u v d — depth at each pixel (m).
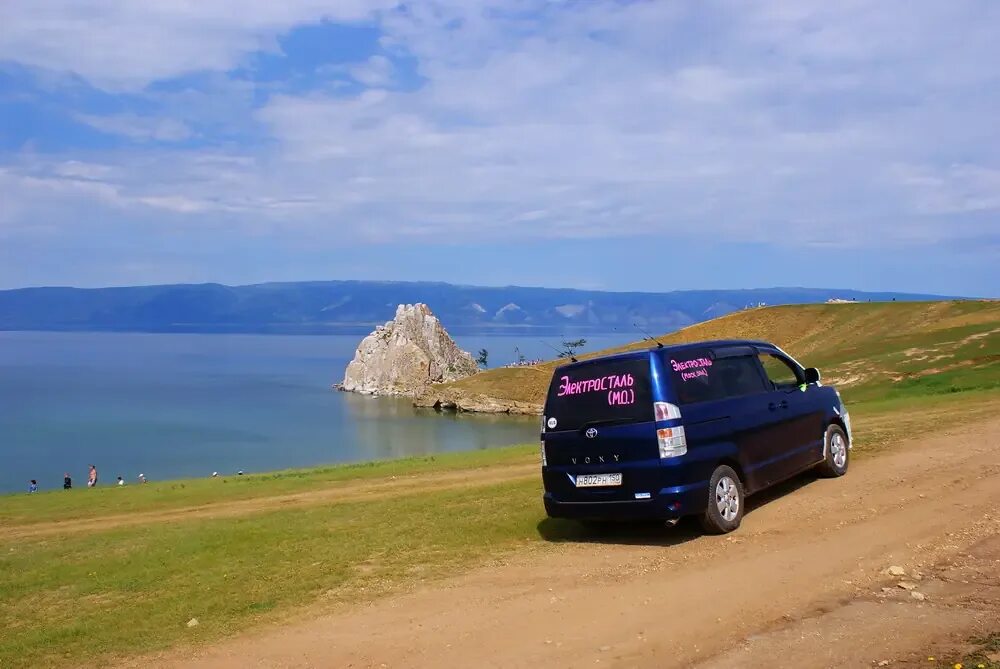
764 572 7.30
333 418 129.25
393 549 9.38
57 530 15.63
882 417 20.03
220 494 19.95
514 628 6.36
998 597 6.19
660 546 8.70
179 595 8.14
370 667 5.79
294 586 8.09
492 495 13.08
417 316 193.75
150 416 140.12
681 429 8.72
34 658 6.62
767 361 11.34
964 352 46.88
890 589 6.58
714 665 5.33
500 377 138.75
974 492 9.75
